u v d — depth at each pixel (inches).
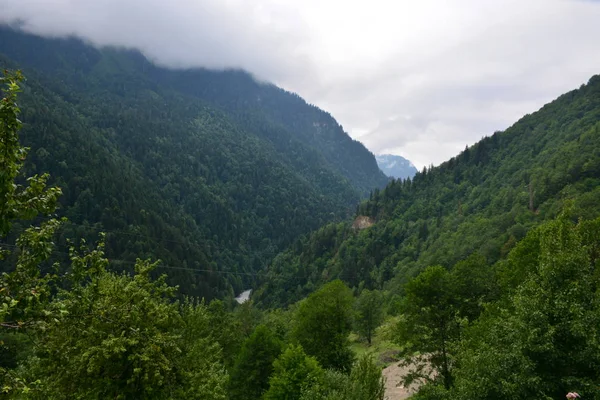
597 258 850.1
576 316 524.1
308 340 1566.2
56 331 487.2
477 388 550.3
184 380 629.9
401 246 5989.2
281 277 6628.9
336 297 1589.6
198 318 1128.2
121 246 4840.1
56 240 3941.9
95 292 523.8
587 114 6515.8
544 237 820.6
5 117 317.7
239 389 1428.4
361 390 838.5
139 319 581.9
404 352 1097.4
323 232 7504.9
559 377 526.9
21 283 361.7
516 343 540.4
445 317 1031.0
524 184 5073.8
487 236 3732.8
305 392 938.1
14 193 368.2
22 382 339.6
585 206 2955.2
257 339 1512.1
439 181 7751.0
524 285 634.8
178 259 5570.9
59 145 6107.3
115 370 588.4
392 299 3415.4
